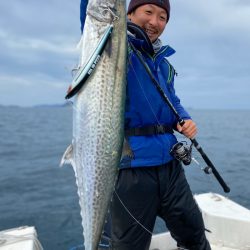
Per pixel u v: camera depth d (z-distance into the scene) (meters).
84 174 1.00
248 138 11.46
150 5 1.28
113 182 1.04
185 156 1.27
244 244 1.69
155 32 1.30
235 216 1.73
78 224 2.83
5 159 6.91
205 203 1.91
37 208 3.31
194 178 4.34
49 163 6.29
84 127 0.99
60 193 3.95
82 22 1.14
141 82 1.21
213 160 6.36
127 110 1.19
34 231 1.58
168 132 1.29
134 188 1.20
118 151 1.04
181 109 1.39
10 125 20.23
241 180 4.43
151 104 1.22
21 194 3.93
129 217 1.21
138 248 1.23
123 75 1.03
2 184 4.47
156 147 1.21
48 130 16.44
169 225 1.34
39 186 4.35
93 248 1.03
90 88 0.98
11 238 1.49
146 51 1.27
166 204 1.28
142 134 1.21
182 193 1.30
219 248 1.71
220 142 9.89
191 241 1.35
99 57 0.97
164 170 1.26
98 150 1.01
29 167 5.86
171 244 1.69
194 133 1.32
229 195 3.61
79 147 1.00
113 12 0.99
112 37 0.99
